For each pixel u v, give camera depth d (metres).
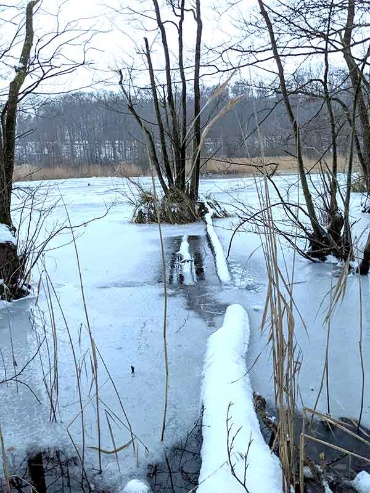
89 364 3.23
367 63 4.05
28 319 4.14
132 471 2.26
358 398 2.71
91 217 10.05
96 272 5.59
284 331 3.62
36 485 2.19
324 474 2.13
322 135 6.08
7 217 4.92
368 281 4.71
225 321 3.79
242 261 5.83
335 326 3.67
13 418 2.67
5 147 4.85
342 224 5.47
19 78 4.79
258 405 2.61
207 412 2.51
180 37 9.16
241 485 1.94
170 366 3.17
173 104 9.40
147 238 7.64
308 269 5.26
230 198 11.38
